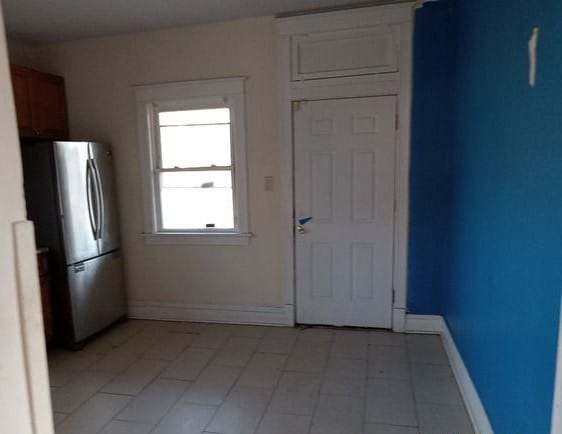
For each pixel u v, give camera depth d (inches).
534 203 56.2
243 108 133.4
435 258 128.1
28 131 130.6
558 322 47.6
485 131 82.7
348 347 122.9
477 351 86.7
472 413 87.8
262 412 92.6
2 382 18.2
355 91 124.8
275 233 137.9
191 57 135.3
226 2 115.1
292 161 132.0
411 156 125.2
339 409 92.8
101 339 134.6
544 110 53.1
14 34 134.5
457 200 111.2
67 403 98.1
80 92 145.5
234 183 139.9
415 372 108.0
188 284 147.3
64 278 124.0
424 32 119.3
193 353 122.7
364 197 129.3
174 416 92.3
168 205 148.5
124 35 138.9
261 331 137.1
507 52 69.1
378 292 132.8
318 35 124.4
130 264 150.1
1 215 17.6
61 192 121.4
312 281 136.8
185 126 143.1
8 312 18.1
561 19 48.3
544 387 51.8
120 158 146.2
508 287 67.1
